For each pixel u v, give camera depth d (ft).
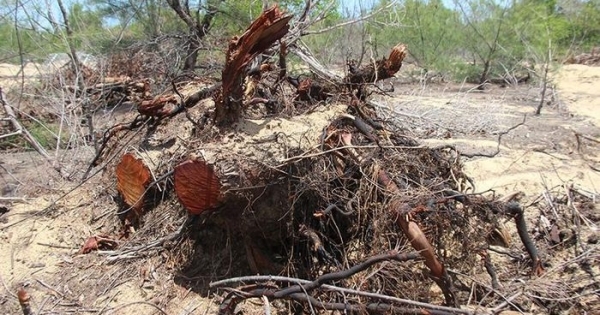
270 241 10.32
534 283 9.92
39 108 21.85
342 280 9.30
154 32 26.73
